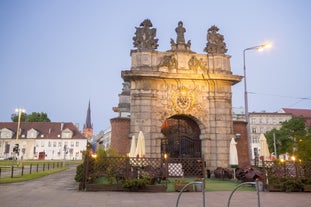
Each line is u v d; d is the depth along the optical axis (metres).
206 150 23.75
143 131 22.62
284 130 55.62
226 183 18.41
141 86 23.39
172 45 25.41
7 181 16.77
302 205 10.34
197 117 24.05
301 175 15.00
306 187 14.38
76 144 89.88
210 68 25.05
